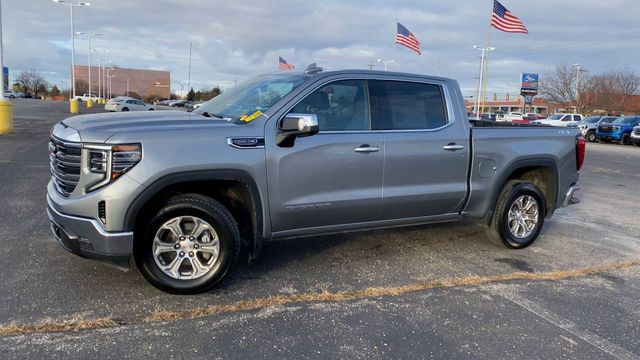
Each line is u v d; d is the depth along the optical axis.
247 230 4.37
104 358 3.15
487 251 5.68
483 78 50.12
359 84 4.74
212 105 4.97
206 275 4.08
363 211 4.73
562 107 77.69
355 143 4.56
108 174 3.69
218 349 3.32
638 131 28.77
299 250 5.41
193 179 3.91
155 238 3.94
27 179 8.74
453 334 3.66
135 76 128.12
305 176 4.37
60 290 4.10
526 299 4.36
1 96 17.00
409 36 28.14
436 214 5.25
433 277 4.79
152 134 3.82
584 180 12.34
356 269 4.91
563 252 5.83
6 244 5.16
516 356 3.40
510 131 5.52
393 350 3.41
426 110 5.09
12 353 3.16
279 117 4.30
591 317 4.05
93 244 3.76
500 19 25.42
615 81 64.44
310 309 3.97
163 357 3.19
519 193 5.60
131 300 3.97
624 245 6.24
